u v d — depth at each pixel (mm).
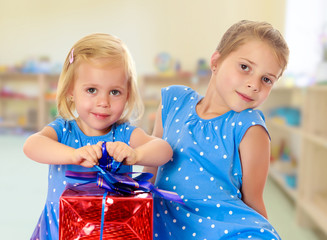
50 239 734
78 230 567
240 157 792
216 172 787
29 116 5184
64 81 743
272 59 737
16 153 3557
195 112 861
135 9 5414
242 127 778
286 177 2508
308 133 1952
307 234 1850
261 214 819
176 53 5445
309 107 1983
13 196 2289
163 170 839
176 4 5383
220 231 723
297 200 2014
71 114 789
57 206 729
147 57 5461
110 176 597
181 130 847
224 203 763
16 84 5582
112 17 5430
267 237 694
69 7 5422
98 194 590
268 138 790
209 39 5395
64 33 5449
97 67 686
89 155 625
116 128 787
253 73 745
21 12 5426
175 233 764
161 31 5426
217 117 823
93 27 5441
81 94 705
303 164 1999
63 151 662
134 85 771
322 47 2262
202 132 816
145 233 572
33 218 1940
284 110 2785
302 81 2959
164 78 5469
